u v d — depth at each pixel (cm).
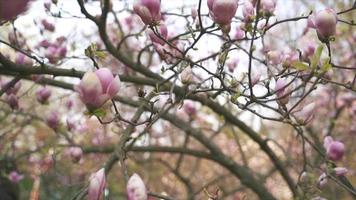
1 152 539
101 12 352
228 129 570
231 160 509
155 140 653
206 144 502
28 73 318
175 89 359
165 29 273
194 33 283
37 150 460
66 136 429
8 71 323
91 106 194
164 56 282
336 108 557
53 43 393
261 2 256
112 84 195
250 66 247
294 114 263
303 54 295
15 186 482
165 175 722
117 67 486
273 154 488
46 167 454
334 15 229
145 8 235
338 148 298
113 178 613
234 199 680
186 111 492
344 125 580
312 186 328
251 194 699
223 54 261
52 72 320
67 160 511
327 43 234
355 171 504
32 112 520
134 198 188
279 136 627
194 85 359
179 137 780
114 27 502
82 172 567
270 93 255
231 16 235
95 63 241
